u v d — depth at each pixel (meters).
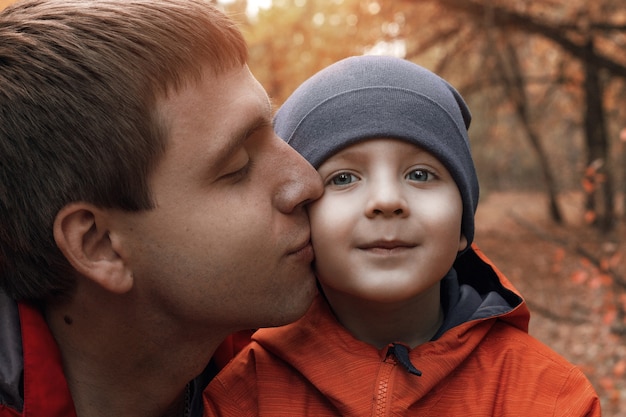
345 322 1.78
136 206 1.40
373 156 1.63
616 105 15.46
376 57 1.81
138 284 1.46
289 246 1.55
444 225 1.61
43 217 1.37
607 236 14.45
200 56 1.43
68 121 1.35
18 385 1.41
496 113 16.16
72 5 1.44
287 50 11.25
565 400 1.60
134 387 1.58
